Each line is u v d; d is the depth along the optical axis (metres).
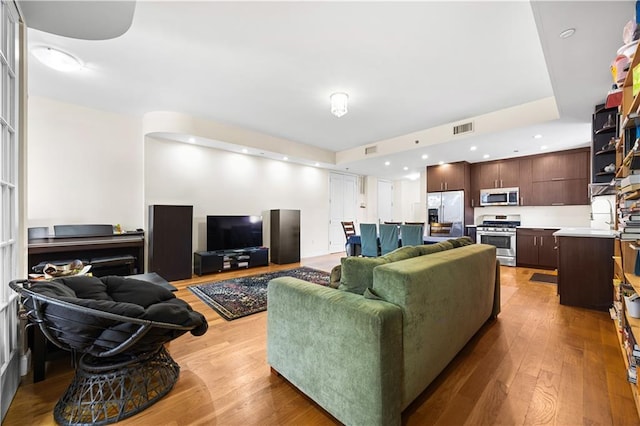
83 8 1.70
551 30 1.83
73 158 3.75
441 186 6.23
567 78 2.47
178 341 2.21
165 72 2.86
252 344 2.17
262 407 1.45
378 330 1.14
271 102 3.62
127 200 4.17
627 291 1.93
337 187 7.54
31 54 2.54
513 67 2.71
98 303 1.36
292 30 2.18
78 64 2.71
